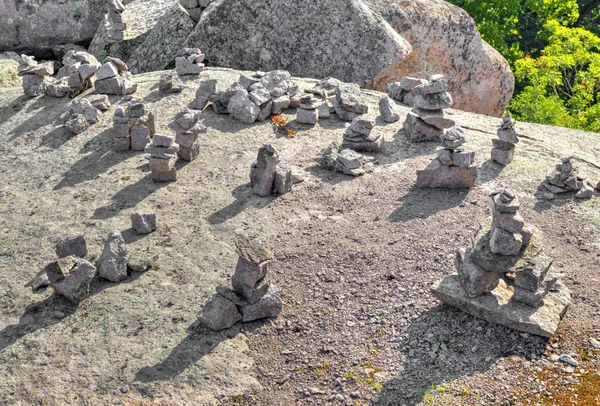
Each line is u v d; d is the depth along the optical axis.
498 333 5.69
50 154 8.97
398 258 6.66
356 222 7.28
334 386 5.34
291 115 9.77
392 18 12.98
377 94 10.71
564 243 6.87
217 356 5.62
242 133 9.23
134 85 10.33
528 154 8.69
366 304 6.15
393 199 7.68
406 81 10.39
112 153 8.89
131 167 8.52
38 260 6.84
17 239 7.20
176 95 10.16
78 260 6.26
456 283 6.02
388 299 6.18
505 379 5.25
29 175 8.54
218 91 10.10
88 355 5.60
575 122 19.45
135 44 14.20
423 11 13.27
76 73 10.38
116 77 10.35
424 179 7.85
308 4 11.95
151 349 5.66
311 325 5.97
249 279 5.88
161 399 5.20
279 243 7.00
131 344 5.71
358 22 11.97
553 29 21.19
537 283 5.66
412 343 5.68
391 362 5.51
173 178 8.19
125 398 5.20
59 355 5.60
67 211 7.67
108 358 5.57
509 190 5.65
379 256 6.70
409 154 8.70
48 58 16.19
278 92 9.79
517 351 5.52
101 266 6.48
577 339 5.62
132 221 7.22
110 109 9.95
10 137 9.49
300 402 5.23
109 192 8.00
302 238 7.06
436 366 5.43
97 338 5.78
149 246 6.98
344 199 7.71
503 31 23.59
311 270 6.60
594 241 6.88
